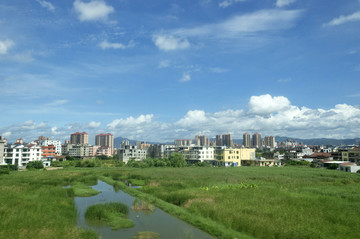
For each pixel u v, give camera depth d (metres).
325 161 108.62
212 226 21.03
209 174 64.56
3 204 27.23
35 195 34.38
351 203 27.59
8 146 120.88
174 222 23.56
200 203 28.03
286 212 23.78
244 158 133.38
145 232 20.39
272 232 18.47
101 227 22.05
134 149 183.50
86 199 35.88
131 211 27.86
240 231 20.08
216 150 142.75
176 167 105.62
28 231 18.86
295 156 147.25
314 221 20.97
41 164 101.38
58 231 19.02
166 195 34.53
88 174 71.56
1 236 17.80
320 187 40.53
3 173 70.88
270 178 52.47
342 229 19.06
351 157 106.75
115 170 84.88
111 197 37.56
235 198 30.48
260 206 26.38
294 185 42.62
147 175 62.38
